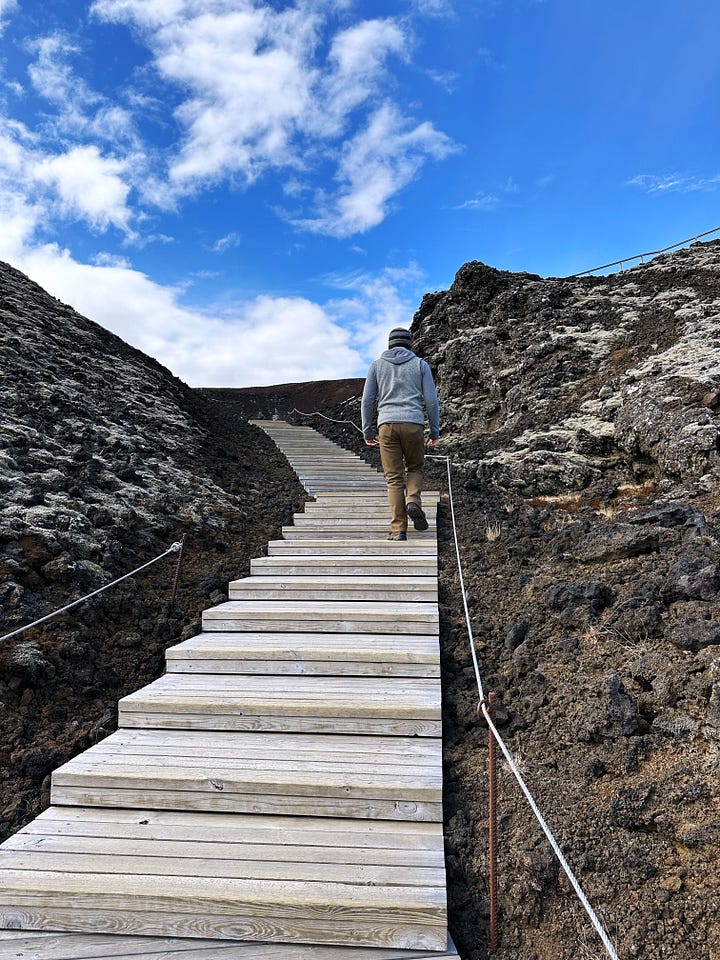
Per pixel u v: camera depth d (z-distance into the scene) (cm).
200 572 599
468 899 269
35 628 440
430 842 287
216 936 255
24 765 355
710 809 271
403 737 360
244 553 659
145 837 294
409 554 621
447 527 703
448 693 400
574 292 1210
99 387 962
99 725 387
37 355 948
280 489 897
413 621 464
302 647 434
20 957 249
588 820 284
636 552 497
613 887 256
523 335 1131
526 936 253
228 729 371
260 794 312
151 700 377
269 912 253
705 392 732
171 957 248
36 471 644
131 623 498
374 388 646
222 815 313
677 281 1155
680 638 365
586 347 1019
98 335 1188
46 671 409
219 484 836
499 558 579
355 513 748
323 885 259
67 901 260
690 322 957
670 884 251
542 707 361
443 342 1295
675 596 407
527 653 412
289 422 1839
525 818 295
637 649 377
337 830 298
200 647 436
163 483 743
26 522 531
